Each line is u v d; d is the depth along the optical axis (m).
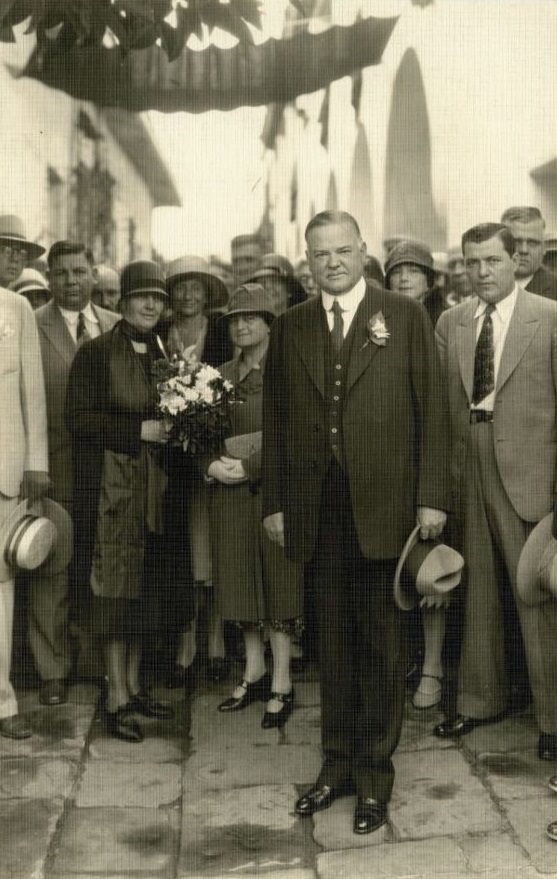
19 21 4.91
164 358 4.76
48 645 4.95
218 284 5.57
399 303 3.71
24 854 3.49
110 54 6.83
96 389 4.67
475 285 4.38
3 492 4.49
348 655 3.81
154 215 7.09
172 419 4.56
